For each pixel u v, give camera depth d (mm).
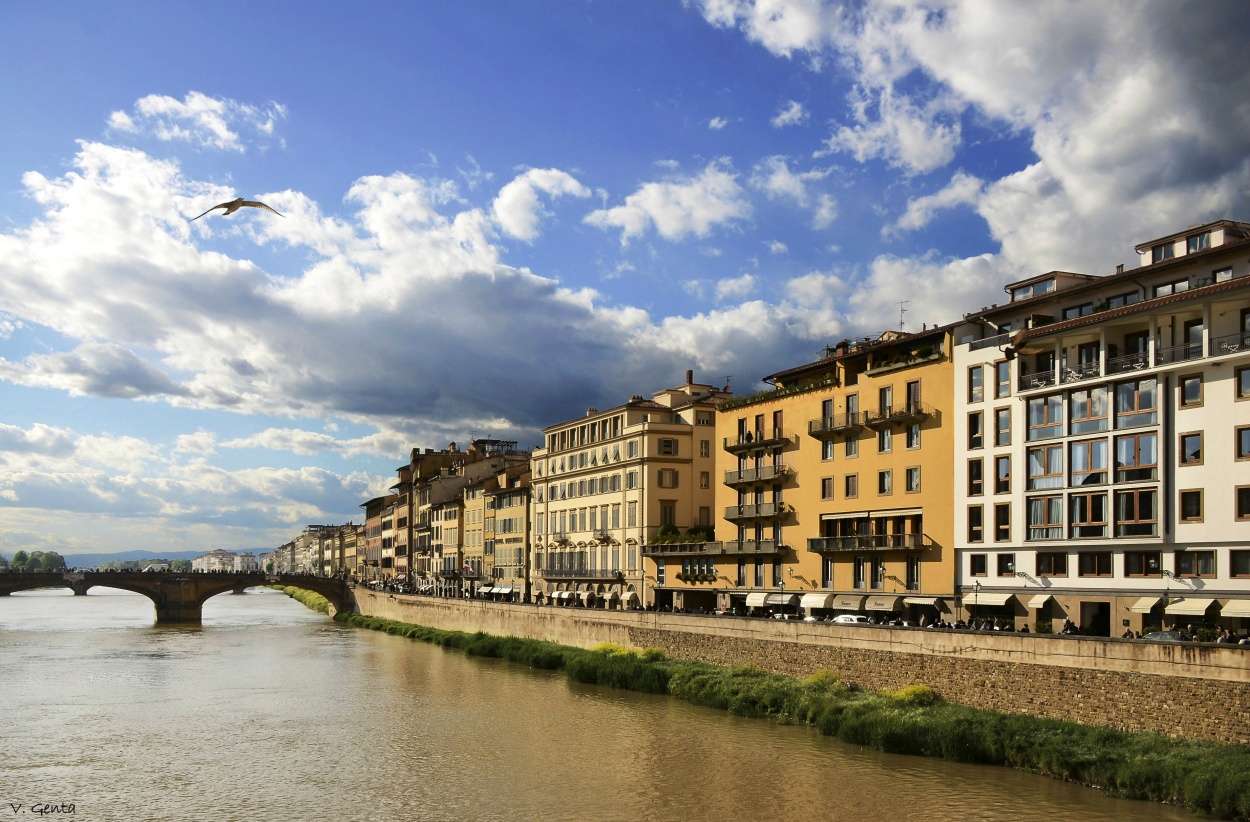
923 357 75875
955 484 71875
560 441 130250
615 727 62375
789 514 88812
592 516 119812
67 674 91812
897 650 61406
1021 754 48781
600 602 116688
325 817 44281
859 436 81688
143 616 186000
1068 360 64562
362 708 71438
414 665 98125
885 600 76688
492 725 64125
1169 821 40062
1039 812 42062
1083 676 50156
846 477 82938
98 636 135125
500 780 50094
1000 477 68688
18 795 47719
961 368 72188
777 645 71562
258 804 46250
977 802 43812
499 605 115375
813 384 87062
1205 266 57781
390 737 60844
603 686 80125
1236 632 54062
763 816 43312
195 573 173625
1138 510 58719
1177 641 46469
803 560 86812
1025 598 66062
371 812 44938
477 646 108062
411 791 48281
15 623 162750
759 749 54969
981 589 69500
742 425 96438
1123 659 48312
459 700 74562
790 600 87125
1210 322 55625
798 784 47750
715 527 98938
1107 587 60938
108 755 56281
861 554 80312
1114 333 61562
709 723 62719
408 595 148250
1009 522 67562
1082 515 62281
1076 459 63000
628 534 111062
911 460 76125
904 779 47938
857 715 57312
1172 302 56344
